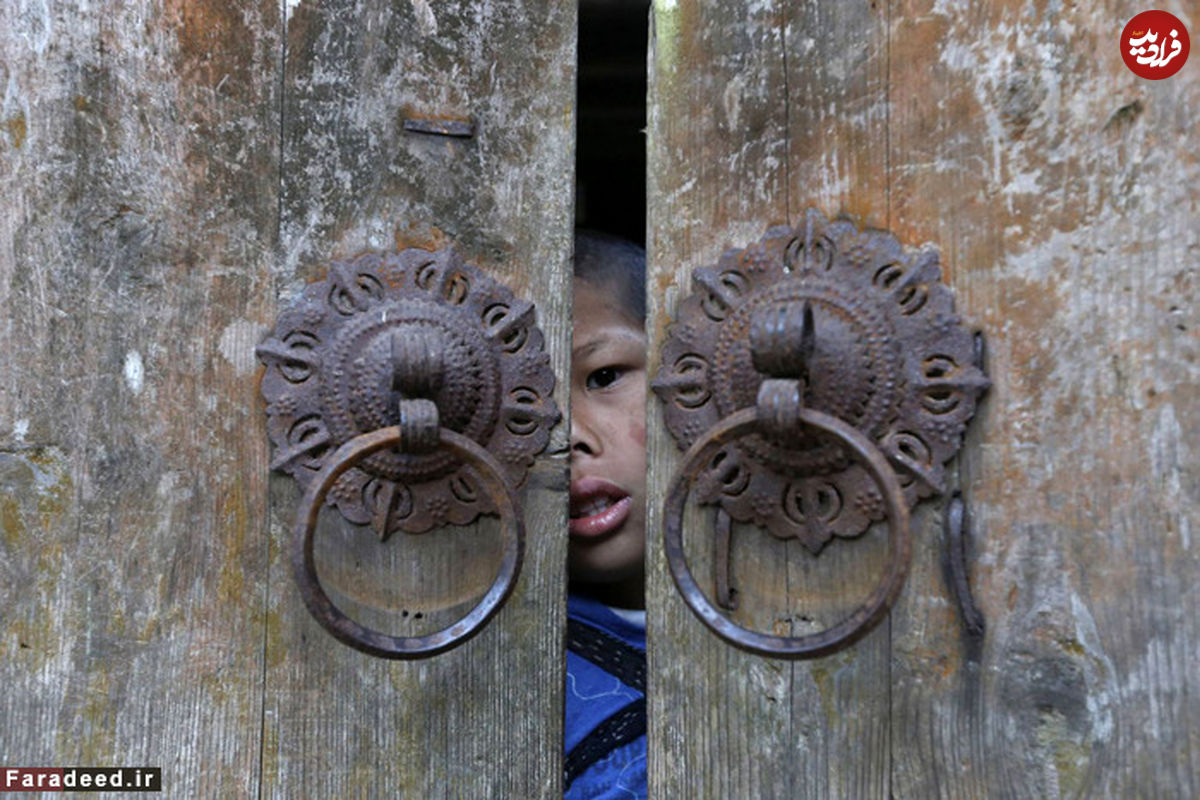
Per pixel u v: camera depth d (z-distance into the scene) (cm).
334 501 76
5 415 71
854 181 72
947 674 67
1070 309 62
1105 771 60
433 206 80
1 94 72
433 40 81
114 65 74
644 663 107
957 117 67
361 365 75
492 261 81
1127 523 60
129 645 73
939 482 66
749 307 73
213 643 74
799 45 75
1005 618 64
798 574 72
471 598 78
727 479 74
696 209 79
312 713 76
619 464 106
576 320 107
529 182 82
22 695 71
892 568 60
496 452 79
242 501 75
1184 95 58
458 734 78
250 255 76
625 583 117
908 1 70
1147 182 59
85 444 73
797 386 63
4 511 71
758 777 74
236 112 77
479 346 78
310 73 79
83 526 73
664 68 82
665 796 78
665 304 80
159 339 74
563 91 83
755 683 75
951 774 66
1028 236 64
